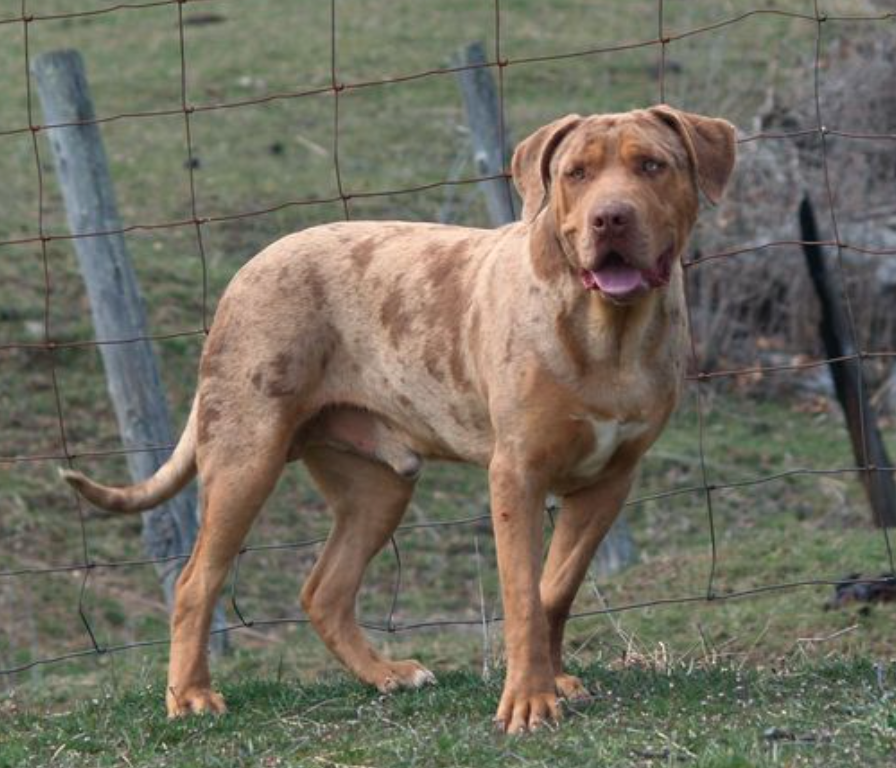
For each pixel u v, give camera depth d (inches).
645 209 301.9
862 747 283.1
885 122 784.9
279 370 348.8
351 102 1065.5
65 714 363.3
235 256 874.8
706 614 491.8
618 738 295.4
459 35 1163.9
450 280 337.4
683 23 953.5
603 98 1037.8
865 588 473.7
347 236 355.3
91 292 510.3
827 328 551.5
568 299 311.0
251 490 349.7
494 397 320.8
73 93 504.7
